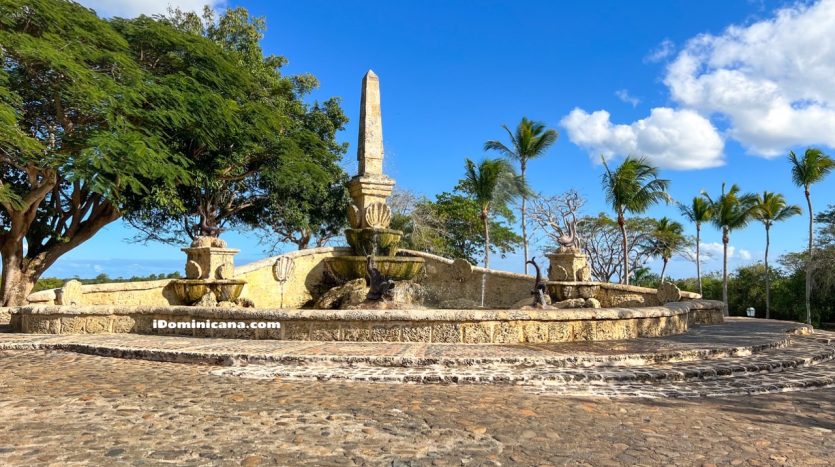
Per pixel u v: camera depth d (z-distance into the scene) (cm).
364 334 1046
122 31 1934
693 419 616
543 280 1320
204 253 1578
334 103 3016
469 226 3922
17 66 1697
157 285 1573
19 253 1970
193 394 683
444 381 776
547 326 1078
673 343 1079
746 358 994
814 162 3209
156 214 2550
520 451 491
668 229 4650
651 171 3278
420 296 1661
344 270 1551
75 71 1519
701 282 4484
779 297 3844
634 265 4697
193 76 1997
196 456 454
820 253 3469
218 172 2306
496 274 1903
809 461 484
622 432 557
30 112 1823
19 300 1973
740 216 3706
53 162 1593
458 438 523
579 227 4584
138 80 1705
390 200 3462
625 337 1157
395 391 720
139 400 645
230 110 1986
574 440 527
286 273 1820
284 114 2580
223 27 2684
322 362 866
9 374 801
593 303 1634
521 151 3294
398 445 498
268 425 550
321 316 1045
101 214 2198
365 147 1609
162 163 1736
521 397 698
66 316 1206
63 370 837
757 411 664
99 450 461
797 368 962
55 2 1647
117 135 1612
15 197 1611
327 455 466
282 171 2347
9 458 436
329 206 2950
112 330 1202
